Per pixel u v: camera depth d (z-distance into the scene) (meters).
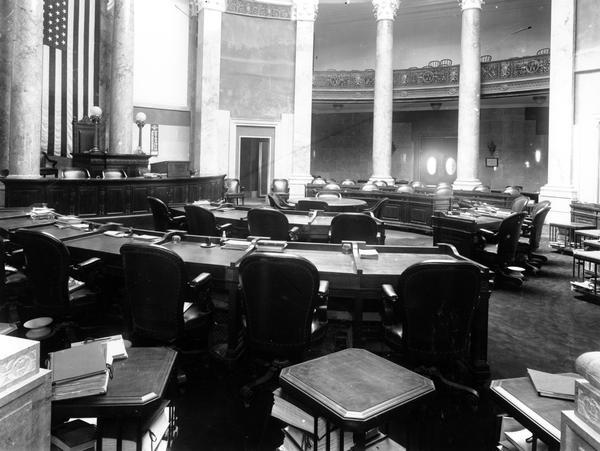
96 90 12.93
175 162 14.40
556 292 6.08
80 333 4.12
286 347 2.95
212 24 13.70
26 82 9.36
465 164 13.62
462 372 3.44
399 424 2.75
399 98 16.67
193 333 3.40
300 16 14.28
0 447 1.42
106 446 1.99
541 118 17.58
